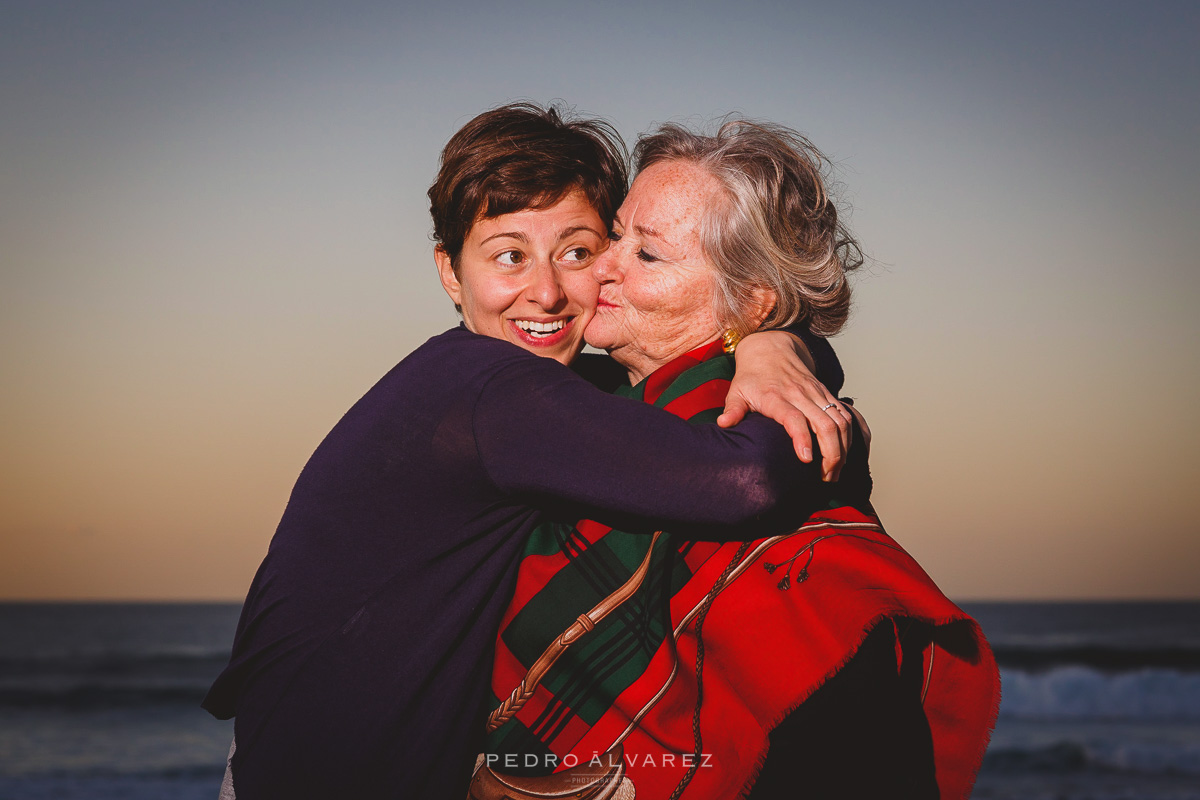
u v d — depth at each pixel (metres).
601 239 1.96
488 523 1.68
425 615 1.65
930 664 1.71
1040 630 48.59
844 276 1.91
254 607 1.79
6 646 43.78
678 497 1.50
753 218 1.79
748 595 1.62
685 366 1.82
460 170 1.94
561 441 1.56
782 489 1.51
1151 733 23.09
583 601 1.67
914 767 1.67
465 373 1.67
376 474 1.69
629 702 1.62
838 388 1.83
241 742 1.75
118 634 49.84
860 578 1.61
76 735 24.94
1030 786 18.81
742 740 1.59
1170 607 71.38
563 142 1.94
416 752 1.61
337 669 1.65
